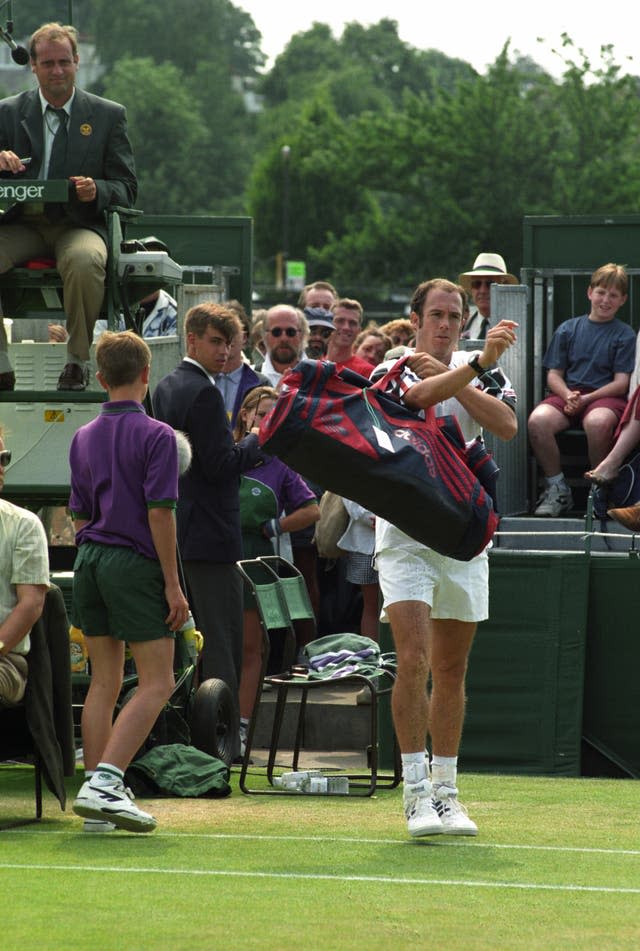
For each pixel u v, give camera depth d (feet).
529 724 79.20
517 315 104.32
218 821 61.11
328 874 50.08
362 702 84.79
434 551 56.24
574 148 554.05
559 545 95.04
